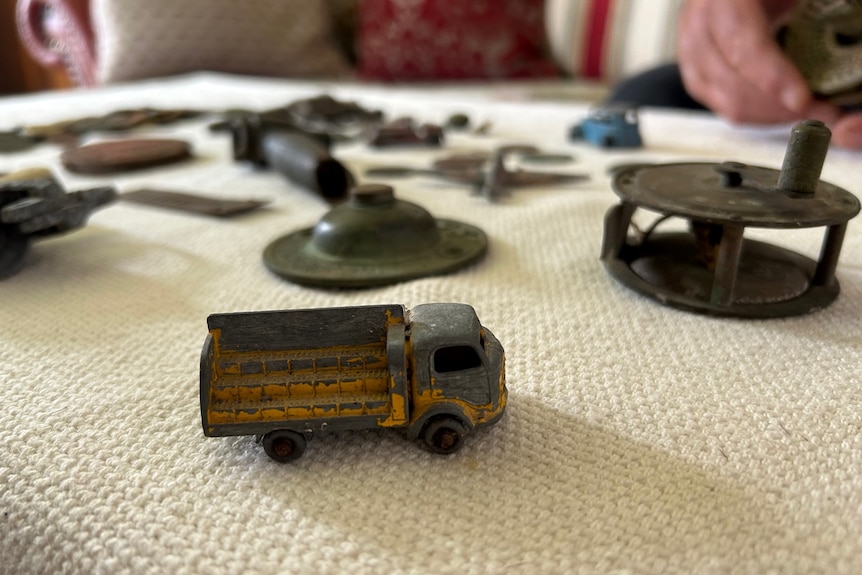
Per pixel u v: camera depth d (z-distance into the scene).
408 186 0.27
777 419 0.13
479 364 0.12
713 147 0.31
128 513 0.11
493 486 0.11
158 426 0.13
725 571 0.10
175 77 0.54
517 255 0.20
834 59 0.29
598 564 0.10
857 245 0.20
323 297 0.18
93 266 0.20
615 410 0.13
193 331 0.16
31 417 0.13
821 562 0.10
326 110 0.37
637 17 0.54
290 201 0.26
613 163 0.29
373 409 0.11
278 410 0.11
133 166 0.30
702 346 0.15
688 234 0.19
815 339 0.15
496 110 0.40
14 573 0.11
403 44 0.55
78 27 0.56
